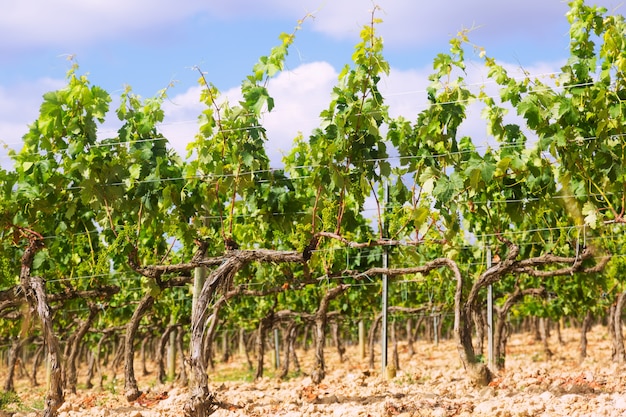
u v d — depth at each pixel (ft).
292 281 43.60
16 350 64.34
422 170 33.37
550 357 66.28
